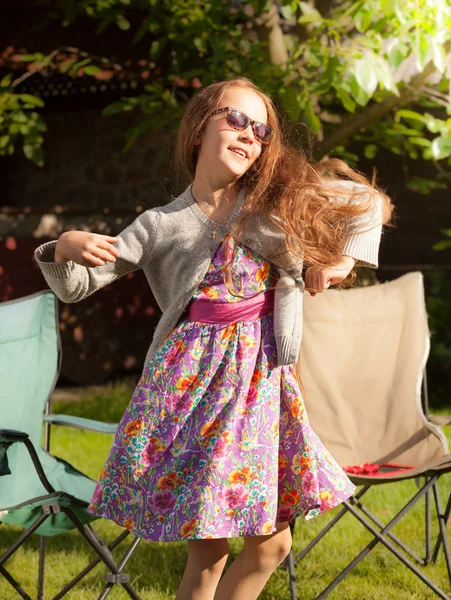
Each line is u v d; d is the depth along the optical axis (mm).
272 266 2232
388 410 3506
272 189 2223
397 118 6531
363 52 5336
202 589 2162
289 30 7199
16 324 3100
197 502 2023
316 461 2156
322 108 7609
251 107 2209
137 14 8273
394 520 2766
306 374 3586
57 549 3742
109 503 2158
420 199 9672
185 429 2119
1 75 8852
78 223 9359
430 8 5047
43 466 3006
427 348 3527
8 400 3004
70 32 8461
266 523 2039
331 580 3281
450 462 2730
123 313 9672
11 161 10070
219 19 6055
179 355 2176
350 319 3648
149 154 9672
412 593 3137
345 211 2207
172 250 2184
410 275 3688
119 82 8531
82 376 9438
